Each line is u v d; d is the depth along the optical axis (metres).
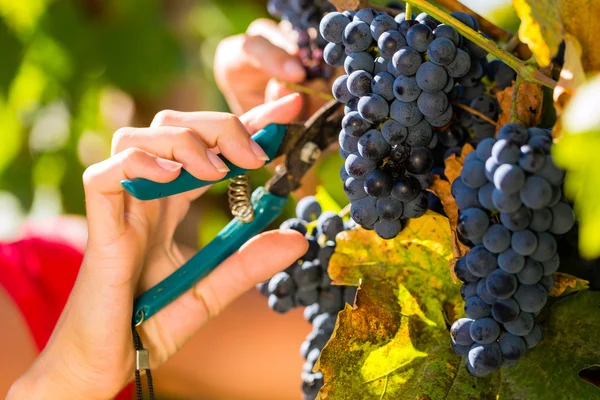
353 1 0.66
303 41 0.90
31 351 1.01
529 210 0.60
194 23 1.48
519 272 0.61
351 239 0.69
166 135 0.68
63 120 1.50
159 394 1.18
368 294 0.67
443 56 0.60
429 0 0.68
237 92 1.10
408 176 0.64
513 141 0.59
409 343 0.67
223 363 1.15
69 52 1.44
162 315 0.77
